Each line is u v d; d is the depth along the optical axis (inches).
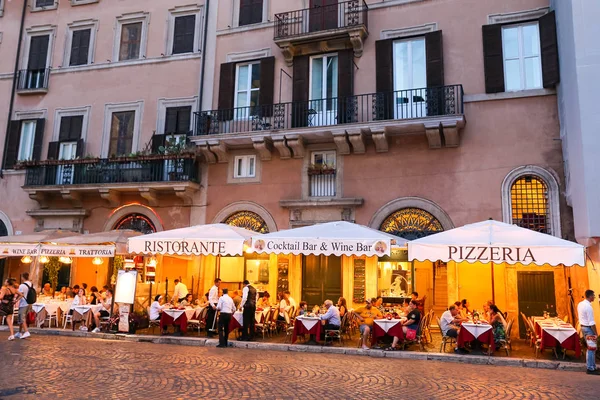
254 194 673.6
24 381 307.0
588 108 467.5
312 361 407.8
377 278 617.3
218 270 652.7
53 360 383.2
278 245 490.0
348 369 375.9
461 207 578.2
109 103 770.2
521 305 555.5
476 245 423.5
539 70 582.6
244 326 504.7
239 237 507.8
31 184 746.8
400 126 588.4
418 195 598.2
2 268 767.1
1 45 841.5
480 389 315.0
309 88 671.8
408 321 463.8
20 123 809.5
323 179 645.9
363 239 466.3
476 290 577.3
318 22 671.1
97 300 609.3
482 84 592.1
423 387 318.3
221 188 690.8
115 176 713.6
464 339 437.1
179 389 297.1
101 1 807.1
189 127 725.9
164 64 756.0
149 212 714.8
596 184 455.2
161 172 696.4
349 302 616.4
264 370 363.3
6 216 776.9
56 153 773.3
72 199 738.8
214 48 733.3
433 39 610.5
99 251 549.0
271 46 702.5
